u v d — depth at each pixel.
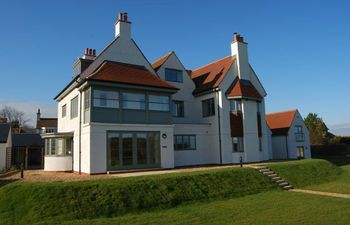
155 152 21.39
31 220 11.19
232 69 28.02
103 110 19.61
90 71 21.83
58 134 22.39
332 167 25.05
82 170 19.91
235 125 26.72
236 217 11.19
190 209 12.87
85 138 19.69
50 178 16.50
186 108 28.55
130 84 20.52
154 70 25.33
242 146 26.97
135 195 13.41
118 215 12.08
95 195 12.88
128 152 20.20
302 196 15.40
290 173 20.89
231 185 16.72
